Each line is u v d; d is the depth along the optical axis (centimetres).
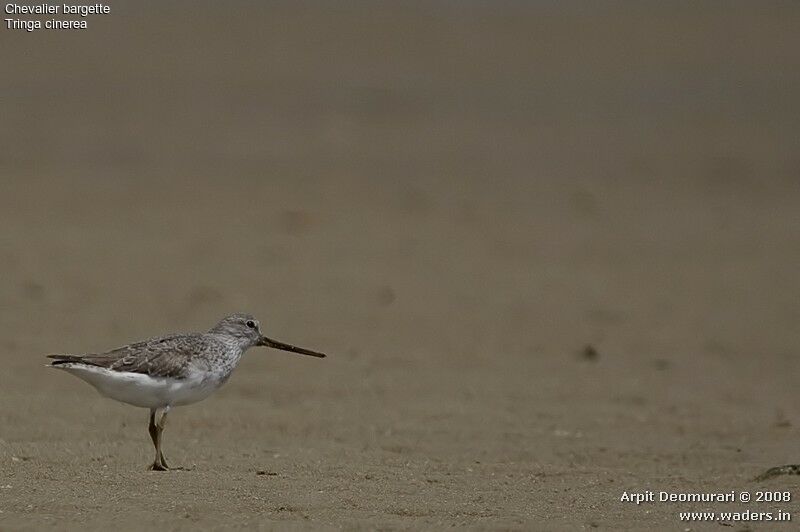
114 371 1042
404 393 1493
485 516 980
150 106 3306
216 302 1933
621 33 4019
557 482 1123
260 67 3638
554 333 1853
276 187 2773
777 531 959
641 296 2111
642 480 1139
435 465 1176
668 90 3619
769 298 2125
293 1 4166
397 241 2409
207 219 2500
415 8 4172
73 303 1877
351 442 1276
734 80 3691
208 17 3988
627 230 2580
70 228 2383
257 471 1100
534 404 1468
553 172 3008
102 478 1045
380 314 1909
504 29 4025
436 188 2834
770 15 4178
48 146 2980
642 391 1551
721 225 2645
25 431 1240
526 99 3522
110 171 2838
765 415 1452
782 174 3069
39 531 897
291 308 1919
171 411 1358
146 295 1952
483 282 2152
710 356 1759
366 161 3014
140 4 4031
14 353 1584
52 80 3425
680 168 3081
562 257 2359
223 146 3066
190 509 959
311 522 941
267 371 1561
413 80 3622
